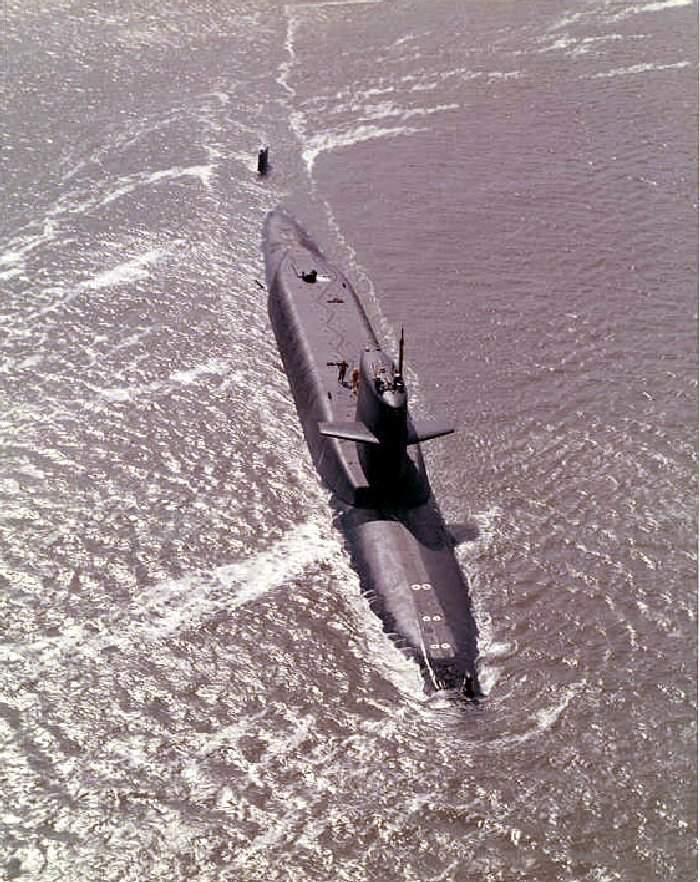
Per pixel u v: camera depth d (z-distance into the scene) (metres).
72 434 49.97
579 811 33.81
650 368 54.38
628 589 42.16
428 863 32.28
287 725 36.72
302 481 48.03
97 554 43.56
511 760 35.47
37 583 42.09
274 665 38.97
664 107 79.94
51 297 60.06
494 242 65.06
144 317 59.00
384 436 43.88
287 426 51.62
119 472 47.88
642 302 59.44
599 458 48.75
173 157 74.00
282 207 69.31
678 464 48.22
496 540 44.62
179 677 38.44
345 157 74.75
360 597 41.97
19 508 45.59
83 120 77.88
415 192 70.44
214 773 35.03
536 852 32.59
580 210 67.88
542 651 39.62
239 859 32.38
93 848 32.59
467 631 40.22
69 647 39.50
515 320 58.28
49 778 34.72
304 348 54.69
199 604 41.47
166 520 45.44
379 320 58.44
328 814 33.72
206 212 68.50
